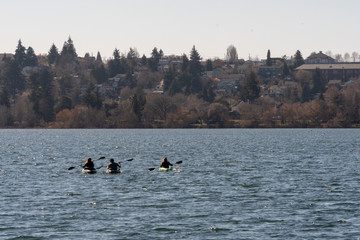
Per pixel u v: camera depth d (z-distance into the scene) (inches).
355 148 7116.1
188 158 5639.8
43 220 2517.2
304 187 3427.7
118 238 2237.9
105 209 2746.1
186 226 2410.2
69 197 3083.2
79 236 2263.8
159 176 3993.6
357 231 2315.5
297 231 2322.8
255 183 3612.2
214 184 3575.3
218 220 2513.5
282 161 5187.0
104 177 3939.5
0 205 2844.5
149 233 2303.2
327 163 4948.3
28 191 3297.2
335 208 2746.1
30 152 6692.9
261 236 2256.4
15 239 2224.4
